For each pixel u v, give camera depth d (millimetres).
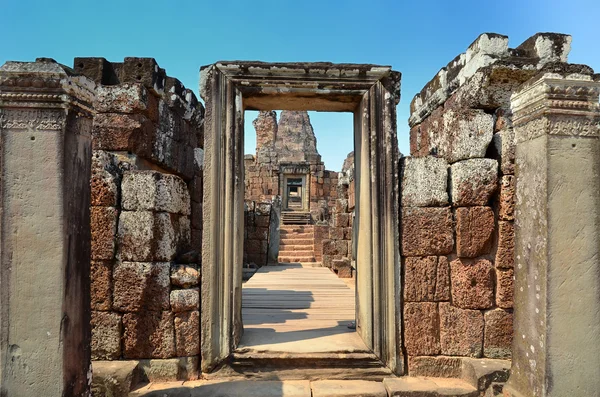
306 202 25750
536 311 3441
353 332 5059
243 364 4324
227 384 4137
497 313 4359
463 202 4395
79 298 3357
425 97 6195
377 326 4426
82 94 3379
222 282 4406
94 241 4188
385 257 4465
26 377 3135
